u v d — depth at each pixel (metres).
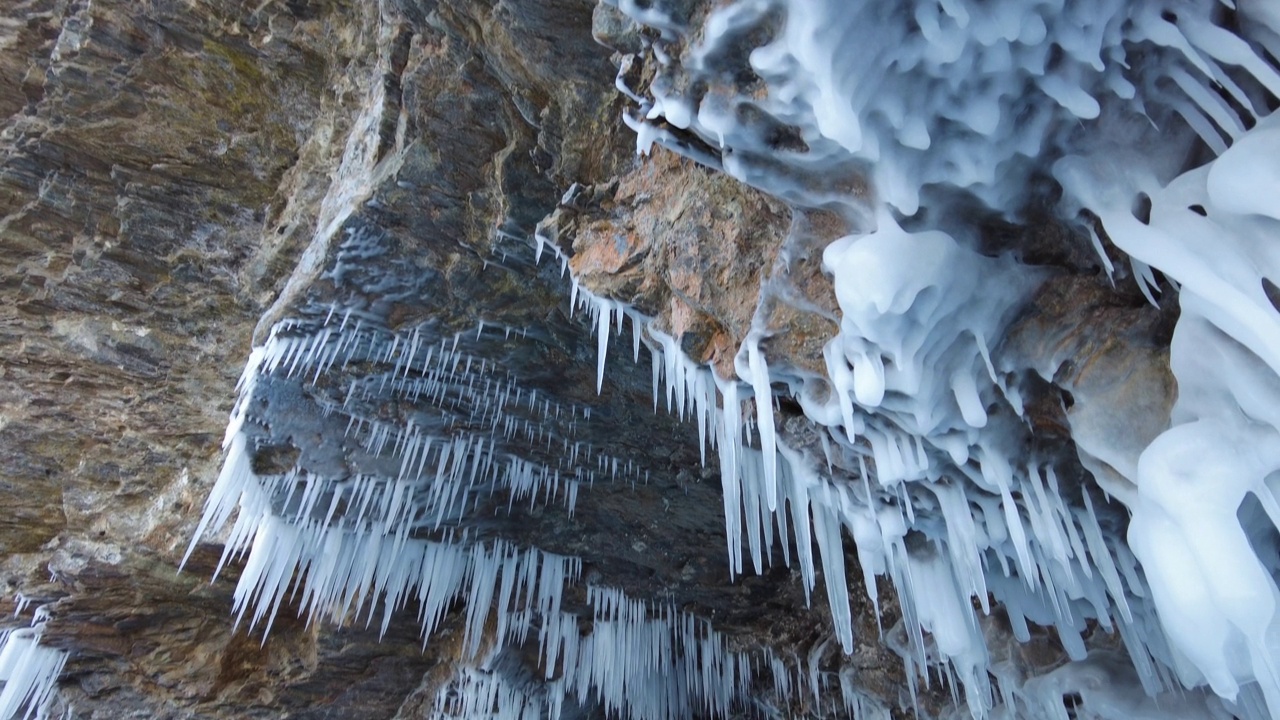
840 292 2.61
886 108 2.29
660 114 2.81
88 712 6.26
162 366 5.84
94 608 6.04
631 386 4.97
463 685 7.07
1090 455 2.84
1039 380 3.01
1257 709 3.31
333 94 5.02
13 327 5.61
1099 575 3.48
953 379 2.91
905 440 3.16
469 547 6.54
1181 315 2.46
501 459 5.79
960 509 3.40
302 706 6.94
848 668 6.39
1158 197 2.39
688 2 2.36
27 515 5.95
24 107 5.16
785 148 2.54
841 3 2.07
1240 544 2.28
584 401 5.20
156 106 5.14
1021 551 3.15
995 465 3.11
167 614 6.31
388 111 4.08
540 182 4.06
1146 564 2.62
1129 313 2.73
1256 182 2.08
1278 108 2.25
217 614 6.46
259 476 5.43
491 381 5.11
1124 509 3.17
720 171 3.23
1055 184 2.62
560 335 4.76
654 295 3.68
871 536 3.71
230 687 6.62
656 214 3.57
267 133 5.27
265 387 5.02
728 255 3.31
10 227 5.41
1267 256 2.16
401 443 5.50
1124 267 2.67
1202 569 2.32
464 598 7.08
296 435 5.30
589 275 3.80
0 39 4.91
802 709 7.12
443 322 4.73
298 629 6.80
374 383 5.09
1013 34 2.17
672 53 2.54
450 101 3.94
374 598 6.28
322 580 6.01
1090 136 2.50
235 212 5.52
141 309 5.75
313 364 4.90
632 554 6.70
